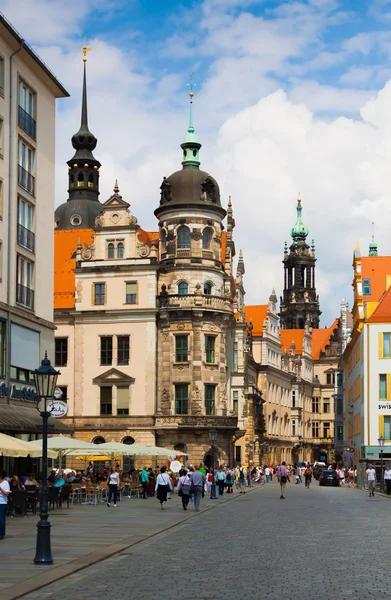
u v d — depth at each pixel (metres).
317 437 194.50
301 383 180.25
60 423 56.53
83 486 55.78
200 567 21.67
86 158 127.44
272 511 47.12
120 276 95.38
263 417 138.38
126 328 94.62
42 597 17.25
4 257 54.66
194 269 95.38
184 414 92.69
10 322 54.91
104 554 24.44
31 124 60.06
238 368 112.12
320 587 17.97
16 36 55.41
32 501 43.50
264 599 16.52
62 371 95.81
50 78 62.09
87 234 106.56
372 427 97.25
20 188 57.59
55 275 100.75
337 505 53.88
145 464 92.00
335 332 198.88
